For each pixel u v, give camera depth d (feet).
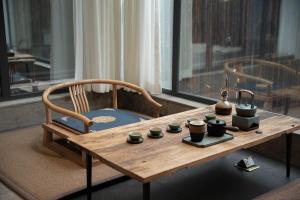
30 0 13.92
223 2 12.55
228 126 8.54
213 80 13.42
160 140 7.84
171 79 14.79
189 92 14.34
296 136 10.25
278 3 11.00
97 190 8.98
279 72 11.39
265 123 9.04
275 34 11.27
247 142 7.72
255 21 11.74
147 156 6.98
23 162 10.44
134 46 14.66
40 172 9.80
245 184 9.30
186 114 9.78
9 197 8.20
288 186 8.17
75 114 9.80
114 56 15.01
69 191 8.75
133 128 8.64
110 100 15.84
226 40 12.72
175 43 14.20
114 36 14.84
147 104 14.98
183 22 13.98
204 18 13.28
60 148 11.07
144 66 14.64
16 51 13.91
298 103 11.04
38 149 11.38
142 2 13.96
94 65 14.46
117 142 7.71
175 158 6.89
